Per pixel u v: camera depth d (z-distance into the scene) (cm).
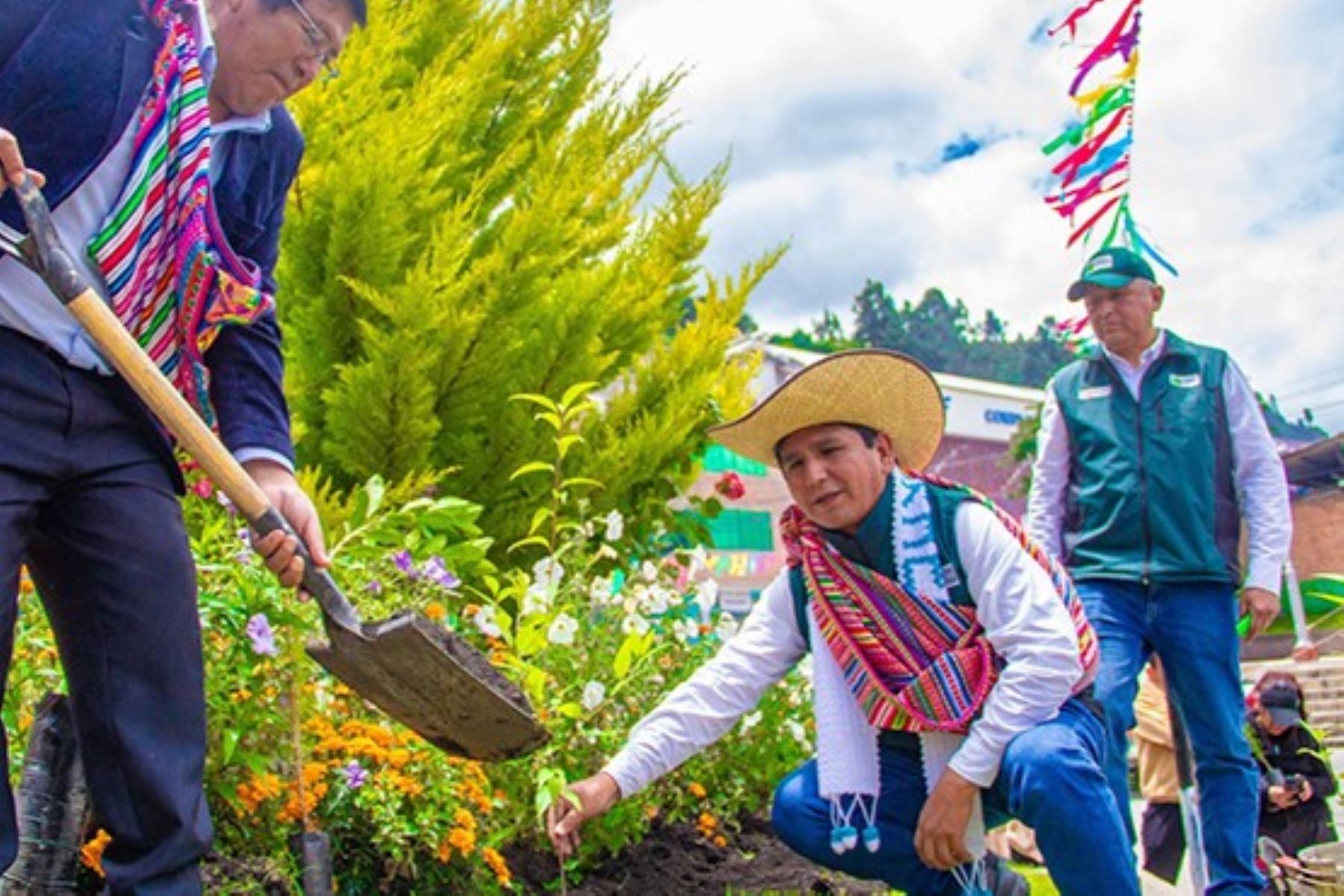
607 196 793
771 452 369
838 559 361
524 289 652
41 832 275
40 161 239
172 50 250
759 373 845
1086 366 516
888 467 362
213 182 275
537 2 775
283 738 370
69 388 245
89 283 246
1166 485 490
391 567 452
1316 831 605
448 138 716
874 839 357
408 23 708
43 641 347
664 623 551
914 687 347
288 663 362
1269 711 612
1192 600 490
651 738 372
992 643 347
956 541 351
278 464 289
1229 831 484
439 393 632
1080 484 511
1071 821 327
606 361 686
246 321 268
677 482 725
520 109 778
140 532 253
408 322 596
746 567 2869
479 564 530
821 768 362
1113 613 494
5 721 337
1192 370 503
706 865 486
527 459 654
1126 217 576
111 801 250
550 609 474
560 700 448
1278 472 505
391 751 379
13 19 236
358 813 378
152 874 250
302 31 263
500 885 409
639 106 808
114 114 243
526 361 660
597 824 454
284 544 266
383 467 610
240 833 358
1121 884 328
